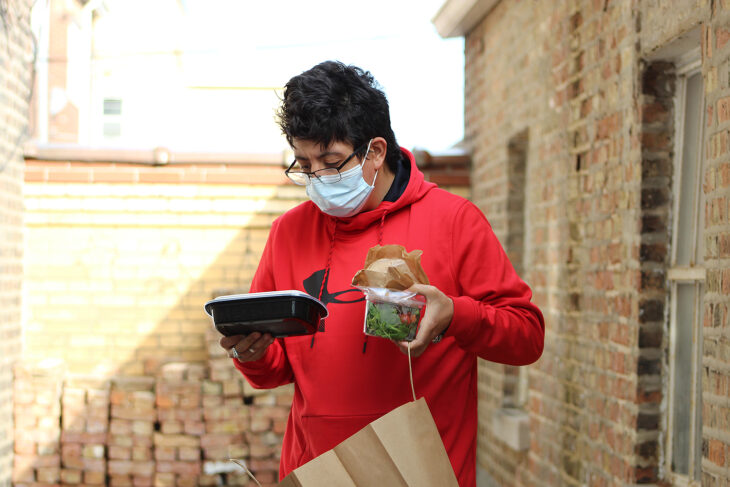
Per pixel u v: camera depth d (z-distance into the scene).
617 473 3.26
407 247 1.87
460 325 1.67
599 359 3.52
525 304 1.84
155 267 5.92
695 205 2.96
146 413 5.47
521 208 5.36
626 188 3.26
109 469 5.43
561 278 4.08
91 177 5.85
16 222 5.61
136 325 5.89
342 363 1.82
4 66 5.10
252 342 1.76
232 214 5.98
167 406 5.48
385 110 1.90
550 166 4.34
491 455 5.57
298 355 1.89
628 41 3.24
